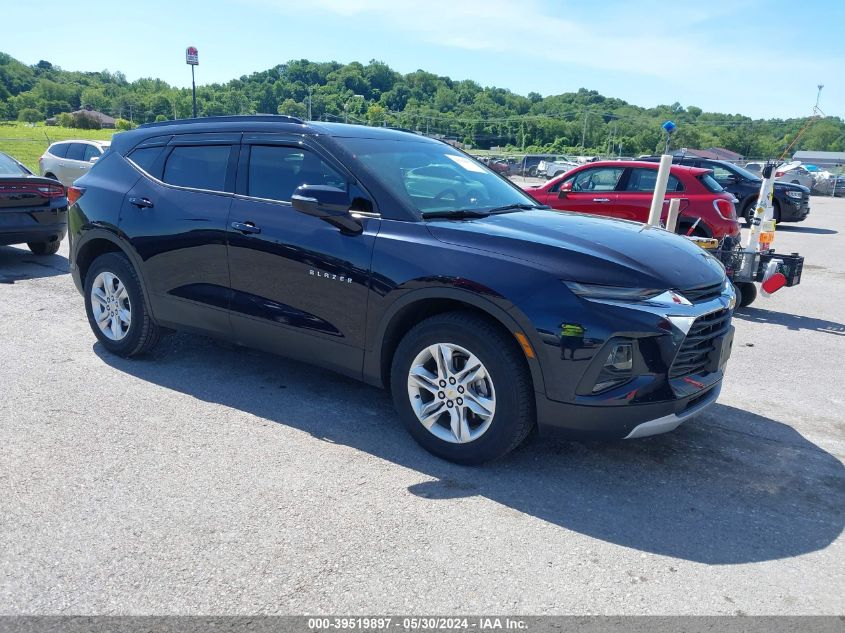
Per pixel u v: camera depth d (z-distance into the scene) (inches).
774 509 135.6
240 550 115.0
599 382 131.3
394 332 154.9
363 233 154.6
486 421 141.9
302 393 187.3
